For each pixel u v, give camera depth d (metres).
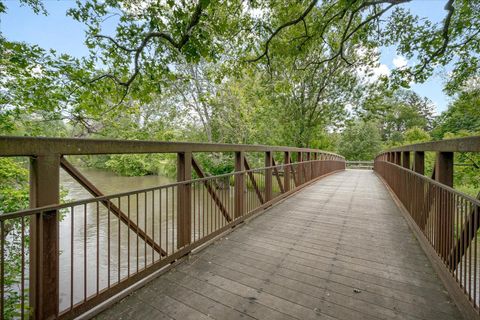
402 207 4.27
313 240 3.03
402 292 1.91
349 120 13.43
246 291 1.94
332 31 7.91
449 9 4.57
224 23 4.01
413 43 5.60
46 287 1.41
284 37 5.55
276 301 1.81
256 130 14.17
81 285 4.97
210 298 1.85
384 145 26.39
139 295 1.89
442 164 2.25
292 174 6.11
